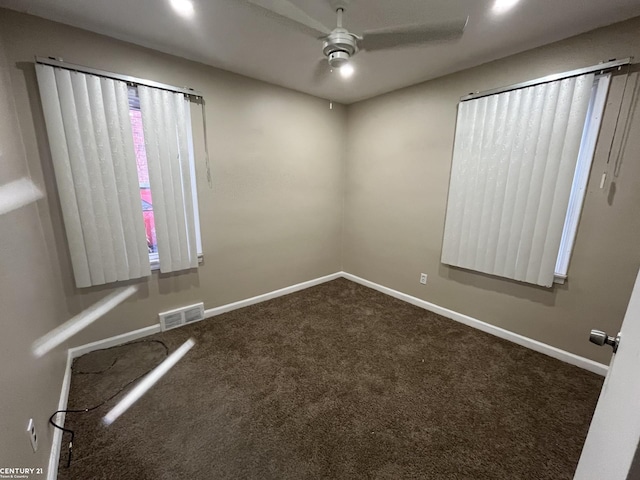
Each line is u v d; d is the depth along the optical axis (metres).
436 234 2.82
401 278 3.21
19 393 1.04
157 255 2.40
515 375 1.96
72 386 1.80
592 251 1.93
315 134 3.27
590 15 1.64
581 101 1.82
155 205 2.23
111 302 2.20
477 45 1.99
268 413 1.62
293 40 1.96
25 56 1.68
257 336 2.42
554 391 1.81
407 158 2.97
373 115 3.24
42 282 1.60
